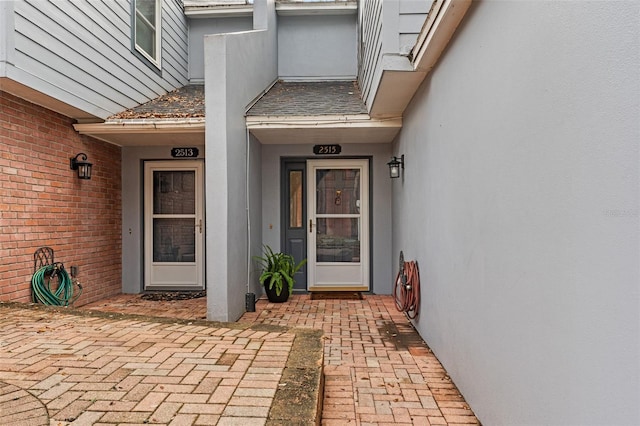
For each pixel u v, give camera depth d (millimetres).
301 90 6547
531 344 1632
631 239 1070
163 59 6398
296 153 6016
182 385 2064
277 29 7469
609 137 1154
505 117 1885
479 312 2242
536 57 1585
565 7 1374
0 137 3715
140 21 5797
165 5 6461
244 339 2854
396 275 5348
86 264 5074
